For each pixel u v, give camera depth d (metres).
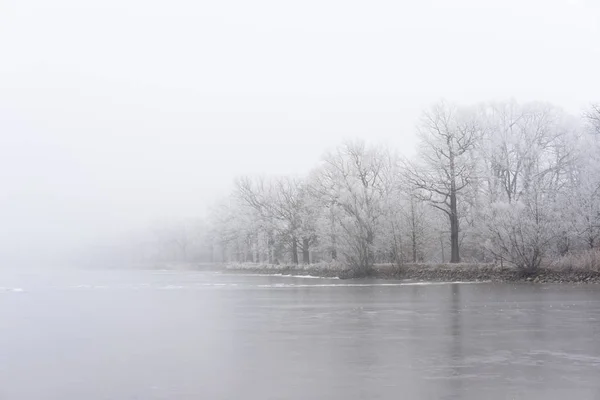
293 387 14.92
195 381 15.76
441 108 64.06
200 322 28.34
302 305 36.25
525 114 62.69
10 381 16.03
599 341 20.92
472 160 62.41
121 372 17.00
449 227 72.06
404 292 45.50
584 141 60.25
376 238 67.44
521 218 53.53
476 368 16.72
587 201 54.19
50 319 30.39
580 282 50.28
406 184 65.50
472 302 35.81
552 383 14.91
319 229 76.25
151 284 65.94
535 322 25.97
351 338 22.44
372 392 14.30
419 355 18.75
